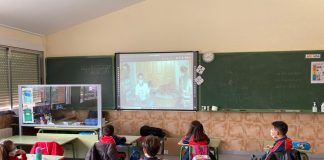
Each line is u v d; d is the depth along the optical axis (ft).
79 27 21.52
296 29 18.62
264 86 19.02
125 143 14.92
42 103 17.21
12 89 19.03
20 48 19.49
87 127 16.60
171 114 20.24
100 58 21.15
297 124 18.70
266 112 19.03
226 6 19.45
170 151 19.69
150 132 19.51
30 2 15.76
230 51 19.43
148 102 20.48
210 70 19.61
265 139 19.04
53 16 18.66
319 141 18.47
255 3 19.10
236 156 19.12
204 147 12.87
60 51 21.80
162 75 20.25
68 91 17.01
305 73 18.51
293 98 18.67
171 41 20.22
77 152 16.42
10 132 17.71
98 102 16.56
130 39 20.81
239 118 19.42
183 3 20.01
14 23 18.04
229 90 19.43
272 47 18.93
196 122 13.34
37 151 10.71
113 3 19.29
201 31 19.79
